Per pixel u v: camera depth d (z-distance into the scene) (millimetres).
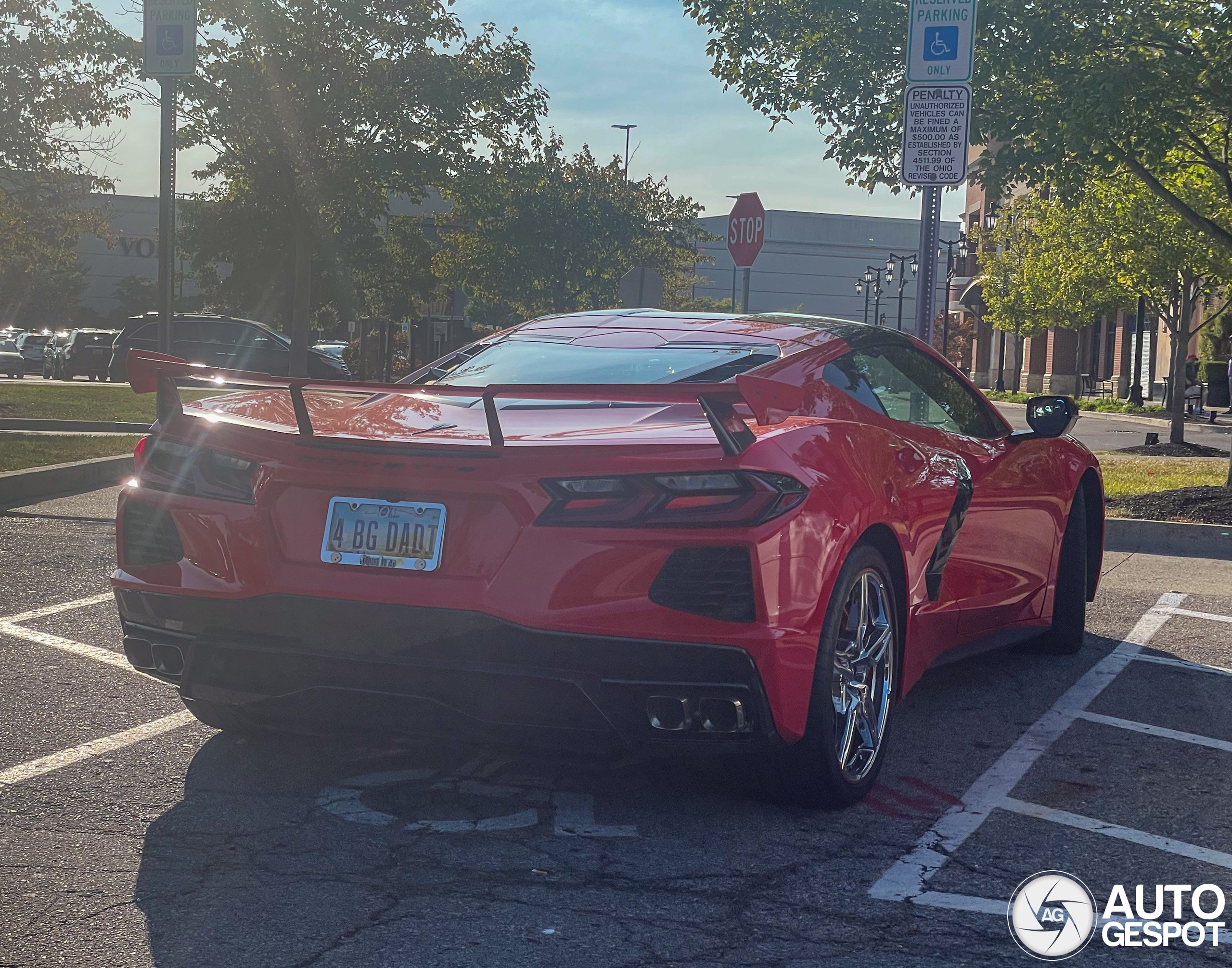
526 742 3461
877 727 3998
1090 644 6332
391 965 2758
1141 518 10516
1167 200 11383
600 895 3152
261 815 3652
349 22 23531
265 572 3564
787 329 4805
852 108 11531
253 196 26359
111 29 23047
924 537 4223
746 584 3326
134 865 3275
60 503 10258
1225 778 4215
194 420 3838
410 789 3896
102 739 4312
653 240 38844
